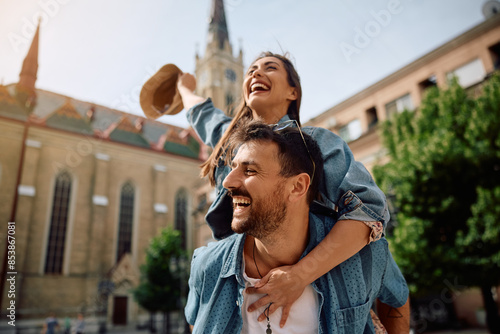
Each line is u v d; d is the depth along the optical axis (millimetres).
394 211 11383
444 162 9992
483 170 9625
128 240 31953
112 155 33875
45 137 30859
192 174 37406
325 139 1063
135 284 30156
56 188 30016
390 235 11125
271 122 1253
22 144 29438
